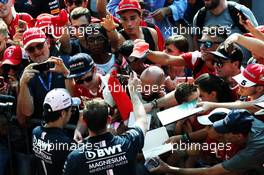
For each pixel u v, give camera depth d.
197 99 16.92
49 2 25.12
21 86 18.45
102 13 23.30
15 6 26.17
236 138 16.12
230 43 18.39
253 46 18.38
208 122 16.52
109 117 17.50
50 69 18.86
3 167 18.50
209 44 19.67
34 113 18.95
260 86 17.19
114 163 15.62
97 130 15.70
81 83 18.06
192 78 19.88
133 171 15.94
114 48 20.69
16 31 21.92
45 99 16.83
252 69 17.23
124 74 19.25
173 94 17.69
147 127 16.75
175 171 16.75
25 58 19.86
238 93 17.83
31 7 26.17
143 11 25.12
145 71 17.78
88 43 19.80
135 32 21.53
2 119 18.42
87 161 15.52
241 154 16.11
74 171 15.55
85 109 15.78
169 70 20.09
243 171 16.36
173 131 17.56
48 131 16.81
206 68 19.78
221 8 22.41
